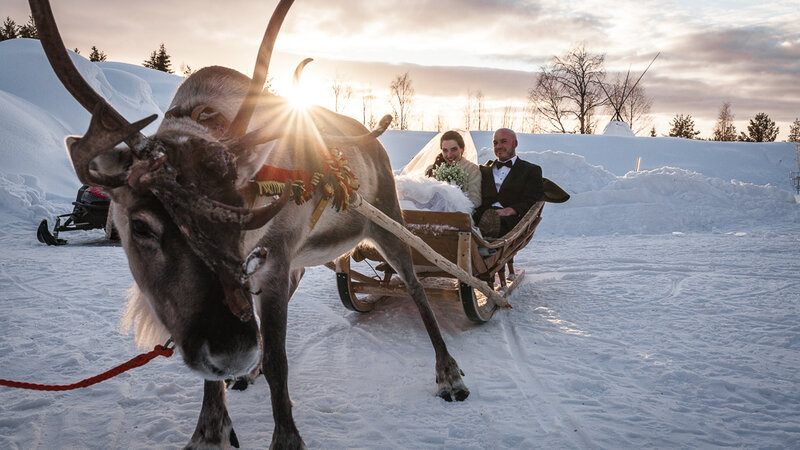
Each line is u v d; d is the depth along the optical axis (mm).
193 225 1981
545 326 5418
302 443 2902
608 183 16797
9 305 6043
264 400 3762
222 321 2047
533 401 3713
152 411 3508
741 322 5477
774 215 14703
